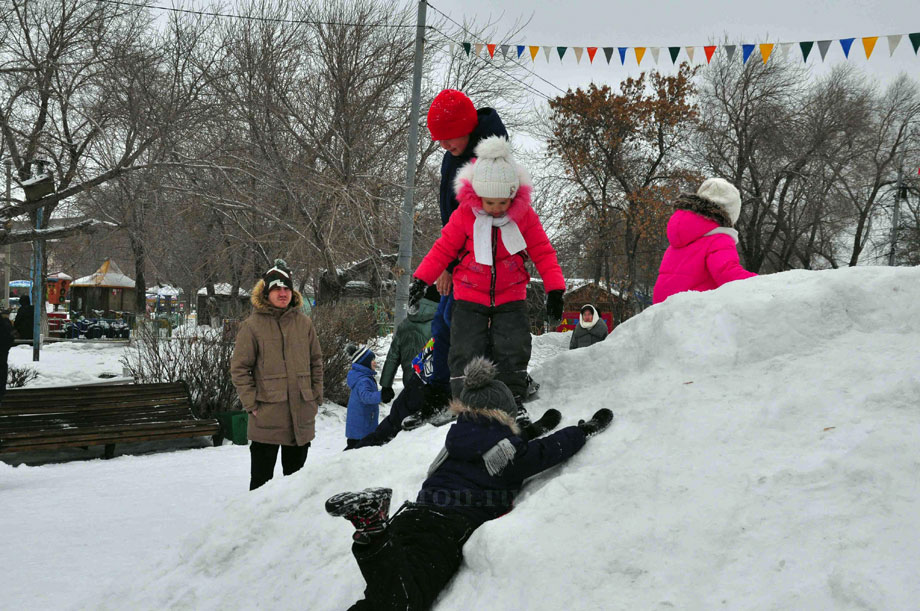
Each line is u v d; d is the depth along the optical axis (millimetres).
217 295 33156
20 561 4863
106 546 5230
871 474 2170
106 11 15953
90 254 24156
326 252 18422
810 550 1979
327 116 20828
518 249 3451
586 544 2273
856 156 35906
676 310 3512
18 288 49844
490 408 2762
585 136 34531
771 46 10148
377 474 3508
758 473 2355
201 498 6887
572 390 3664
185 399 11391
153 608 3307
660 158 34906
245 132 19266
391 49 22484
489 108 3951
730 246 4273
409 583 2332
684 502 2336
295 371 5570
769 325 3201
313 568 3064
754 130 34938
